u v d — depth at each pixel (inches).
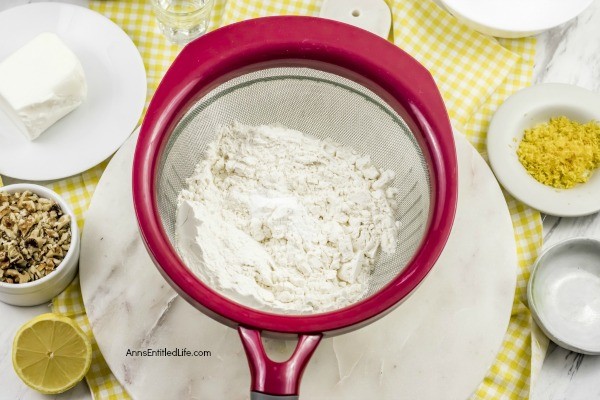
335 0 34.6
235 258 28.4
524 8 34.8
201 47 27.7
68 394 31.0
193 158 30.0
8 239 30.2
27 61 32.1
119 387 30.9
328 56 28.2
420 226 28.0
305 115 30.8
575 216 32.6
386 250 29.3
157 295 30.8
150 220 26.1
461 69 34.8
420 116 27.7
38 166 32.2
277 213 28.9
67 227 30.7
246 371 30.2
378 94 28.6
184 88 27.4
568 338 31.7
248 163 29.7
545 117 33.9
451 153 27.4
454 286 31.2
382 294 25.8
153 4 33.8
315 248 29.0
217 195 29.6
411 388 30.1
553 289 32.5
